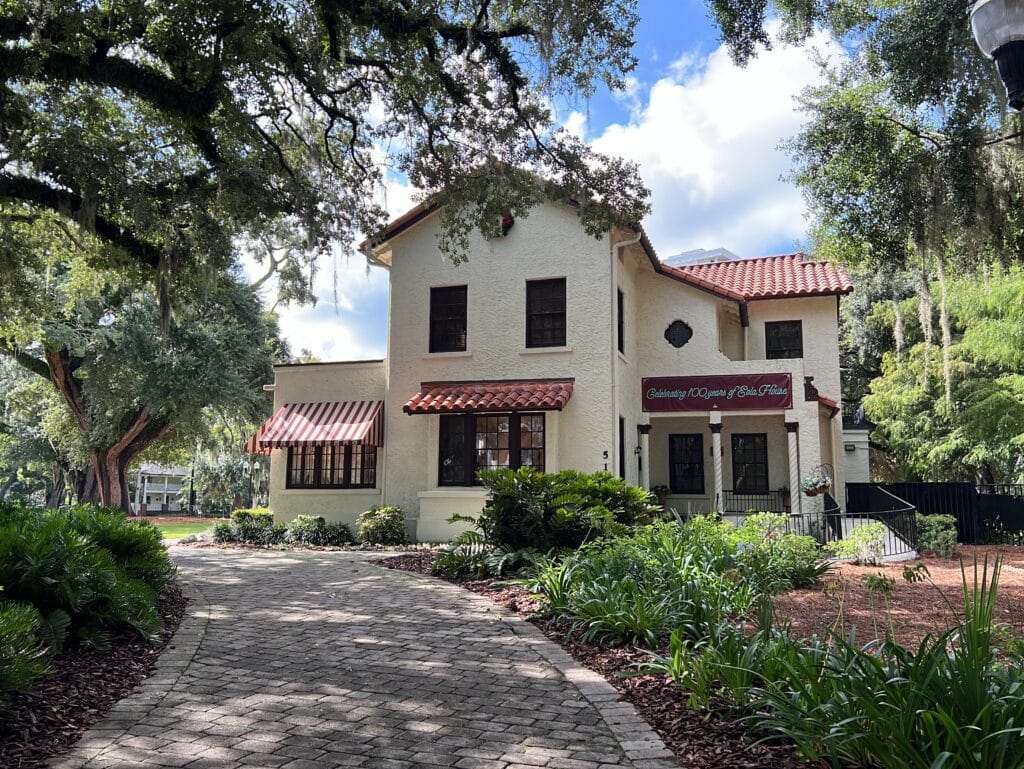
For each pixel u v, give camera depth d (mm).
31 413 40344
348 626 8977
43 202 13797
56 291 29266
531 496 13164
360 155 16453
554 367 19391
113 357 32156
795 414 20359
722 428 23469
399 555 16344
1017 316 19219
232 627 8891
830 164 15750
